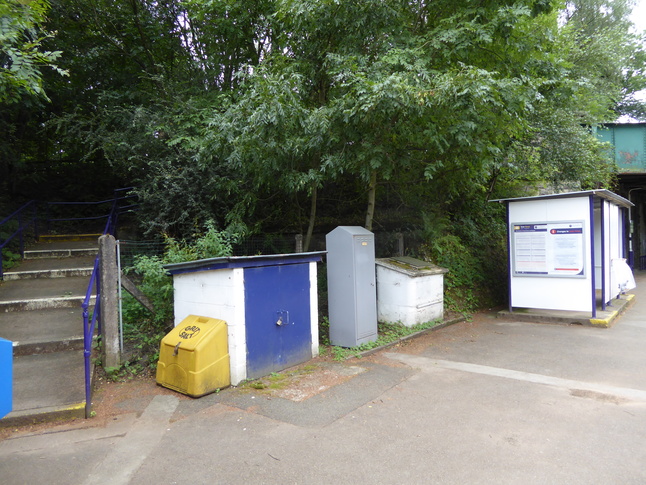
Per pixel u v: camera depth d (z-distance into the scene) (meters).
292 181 7.40
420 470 3.13
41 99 10.16
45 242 10.52
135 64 11.48
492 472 3.09
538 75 8.34
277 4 7.73
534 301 8.70
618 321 8.30
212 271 5.10
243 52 10.31
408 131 7.13
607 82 16.86
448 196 11.02
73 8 10.26
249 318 5.07
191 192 8.61
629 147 17.95
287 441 3.61
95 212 13.39
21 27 5.09
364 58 7.20
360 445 3.52
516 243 8.91
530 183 13.49
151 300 6.55
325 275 9.29
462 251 10.86
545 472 3.07
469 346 6.62
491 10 7.33
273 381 5.07
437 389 4.78
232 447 3.53
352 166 7.25
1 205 11.29
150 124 8.70
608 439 3.54
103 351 5.23
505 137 8.45
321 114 6.75
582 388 4.75
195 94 10.08
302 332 5.80
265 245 9.11
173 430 3.87
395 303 7.62
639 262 19.44
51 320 6.23
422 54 7.15
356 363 5.78
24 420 3.99
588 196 8.10
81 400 4.29
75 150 13.07
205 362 4.65
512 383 4.94
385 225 10.95
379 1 6.90
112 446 3.59
